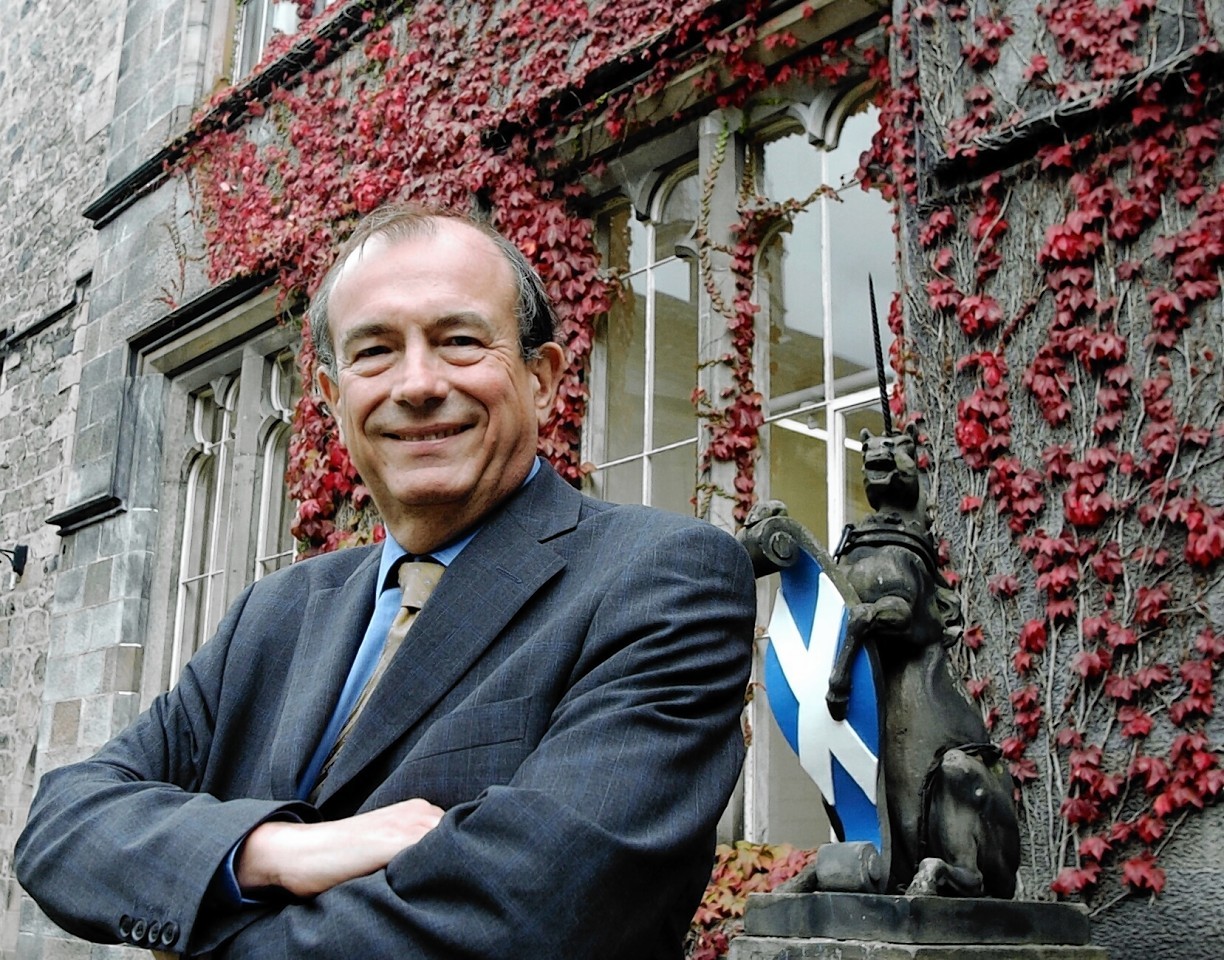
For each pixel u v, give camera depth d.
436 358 1.63
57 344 10.21
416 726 1.45
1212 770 3.44
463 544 1.64
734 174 5.62
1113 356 3.89
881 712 2.94
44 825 1.48
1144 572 3.69
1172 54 4.00
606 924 1.21
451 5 7.07
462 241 1.72
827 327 5.20
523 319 1.75
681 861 1.28
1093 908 3.55
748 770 4.92
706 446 5.33
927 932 2.65
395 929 1.21
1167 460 3.73
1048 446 3.96
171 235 8.68
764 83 5.53
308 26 8.04
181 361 8.60
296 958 1.23
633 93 5.91
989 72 4.39
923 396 4.28
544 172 6.41
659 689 1.36
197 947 1.29
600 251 6.37
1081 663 3.71
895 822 3.02
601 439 6.08
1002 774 3.11
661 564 1.47
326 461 6.85
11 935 8.59
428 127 6.89
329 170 7.49
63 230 10.55
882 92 5.14
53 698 8.67
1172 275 3.85
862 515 4.86
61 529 9.12
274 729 1.67
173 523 8.52
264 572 7.77
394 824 1.31
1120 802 3.58
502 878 1.20
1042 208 4.14
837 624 3.01
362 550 1.91
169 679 8.21
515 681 1.42
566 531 1.60
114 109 9.81
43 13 11.90
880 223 5.12
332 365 1.82
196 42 9.16
